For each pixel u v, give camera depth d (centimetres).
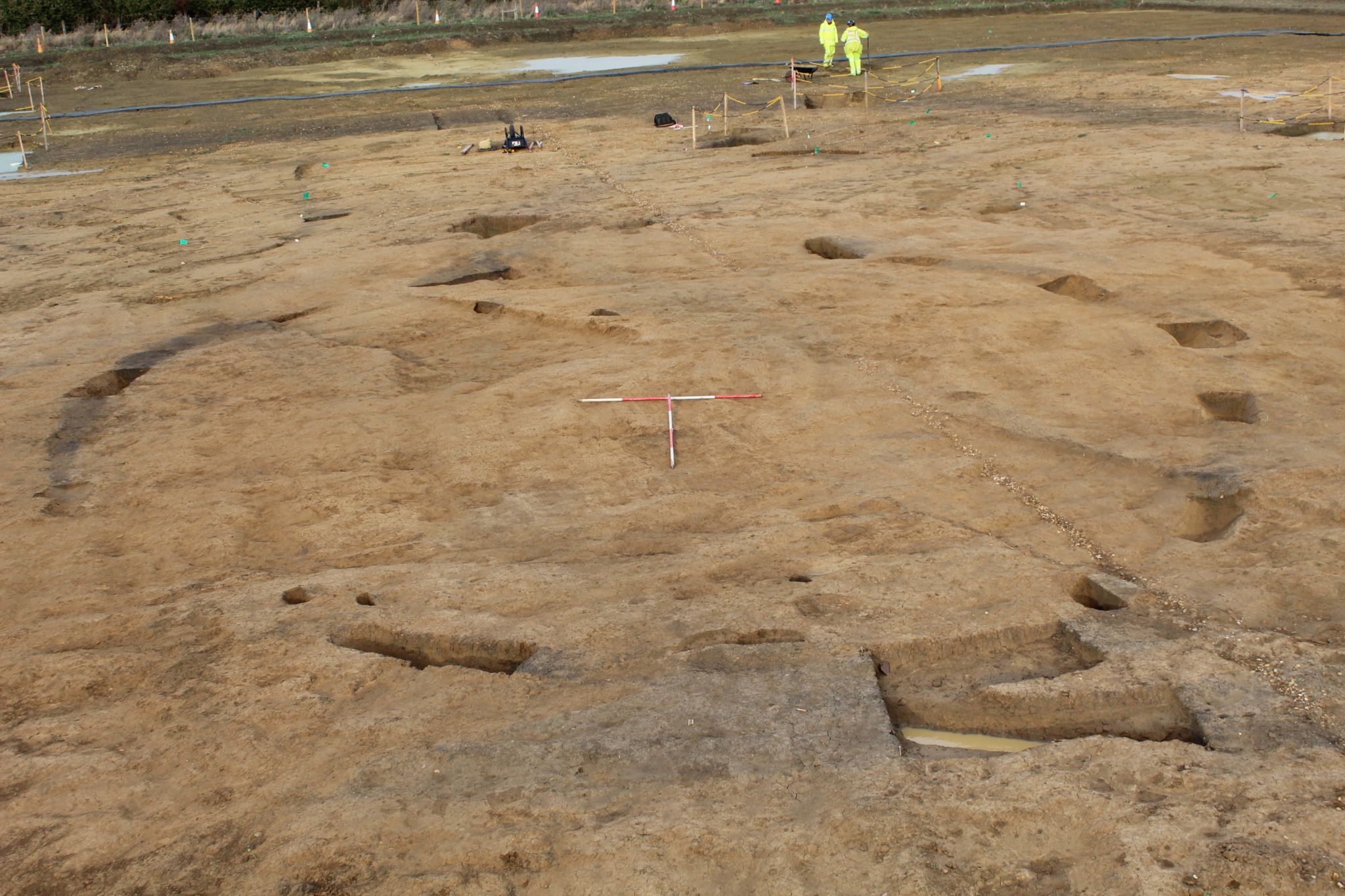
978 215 1455
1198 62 2841
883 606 573
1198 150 1759
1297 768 431
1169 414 803
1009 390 861
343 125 2716
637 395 887
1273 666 501
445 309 1176
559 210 1636
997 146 1916
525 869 411
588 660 544
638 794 444
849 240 1346
